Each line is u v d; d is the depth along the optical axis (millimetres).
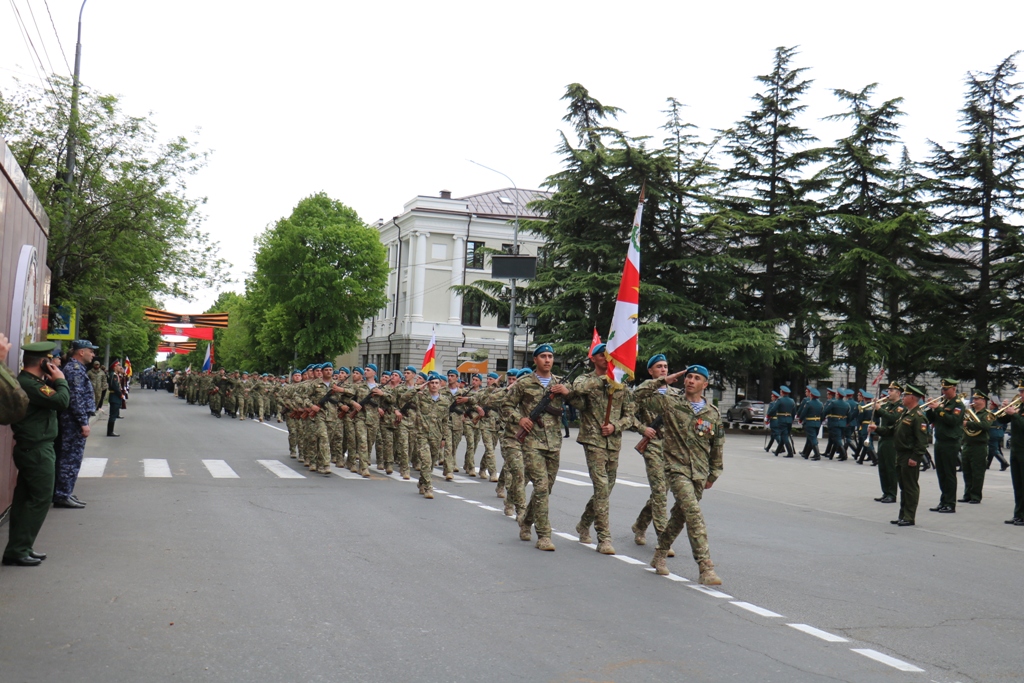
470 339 60844
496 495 13344
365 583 7195
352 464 16719
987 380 42750
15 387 5988
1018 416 12617
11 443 9922
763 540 10234
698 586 7527
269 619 6035
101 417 33781
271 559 8039
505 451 10445
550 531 9055
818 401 25781
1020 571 8945
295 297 53469
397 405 15961
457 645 5547
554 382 9539
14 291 9297
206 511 10859
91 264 27562
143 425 29656
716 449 7875
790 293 43875
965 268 43125
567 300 39500
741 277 42000
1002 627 6539
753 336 37719
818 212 40781
